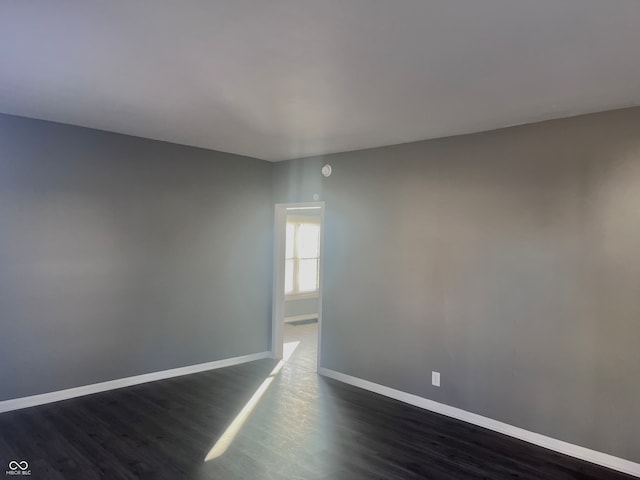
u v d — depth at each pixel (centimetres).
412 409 399
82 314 407
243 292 530
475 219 370
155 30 200
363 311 453
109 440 325
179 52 223
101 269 417
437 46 209
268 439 333
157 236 454
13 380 372
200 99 301
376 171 443
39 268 382
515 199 347
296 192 524
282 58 228
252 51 220
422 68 237
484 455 316
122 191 428
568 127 321
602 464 304
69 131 394
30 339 379
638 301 291
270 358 554
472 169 373
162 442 323
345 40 205
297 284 792
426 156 404
